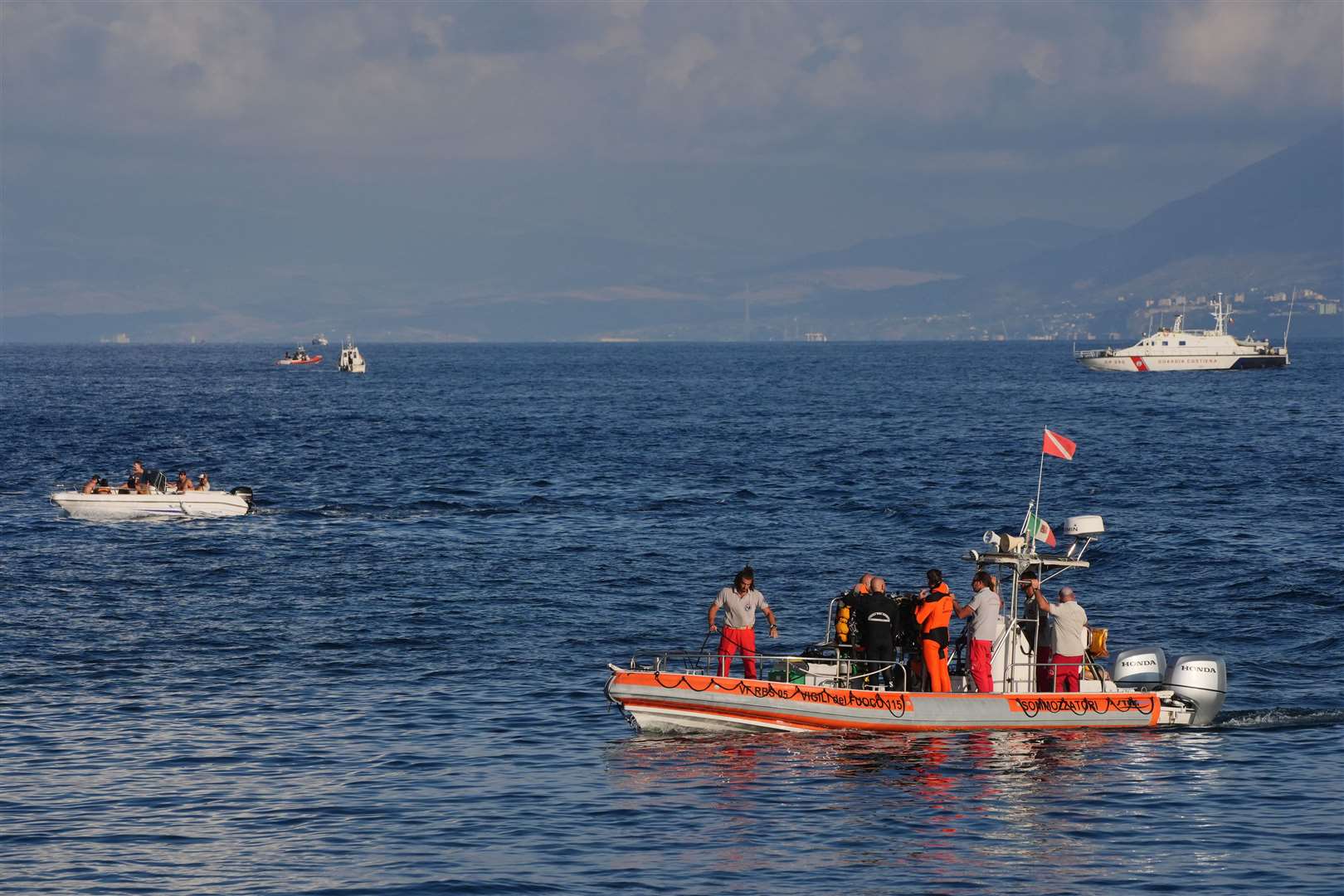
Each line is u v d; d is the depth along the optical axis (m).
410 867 66.31
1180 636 115.94
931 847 69.31
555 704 94.81
